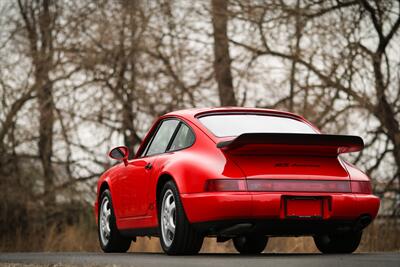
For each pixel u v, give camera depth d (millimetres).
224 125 15680
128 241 19359
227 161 14500
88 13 43500
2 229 40094
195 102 41750
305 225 14586
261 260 12852
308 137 14438
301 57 37062
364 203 14961
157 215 15961
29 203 40500
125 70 43188
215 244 28297
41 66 43000
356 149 14992
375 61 35594
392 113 35781
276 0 37875
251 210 14188
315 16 37500
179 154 15656
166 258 14547
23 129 41938
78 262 14336
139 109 42531
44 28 44219
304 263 11875
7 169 41469
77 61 42781
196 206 14523
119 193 18594
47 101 41906
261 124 15977
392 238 27656
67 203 41781
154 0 42344
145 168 16891
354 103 36094
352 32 36031
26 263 14562
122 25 42906
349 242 16328
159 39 42438
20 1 45375
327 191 14680
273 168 14516
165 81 42406
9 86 42406
